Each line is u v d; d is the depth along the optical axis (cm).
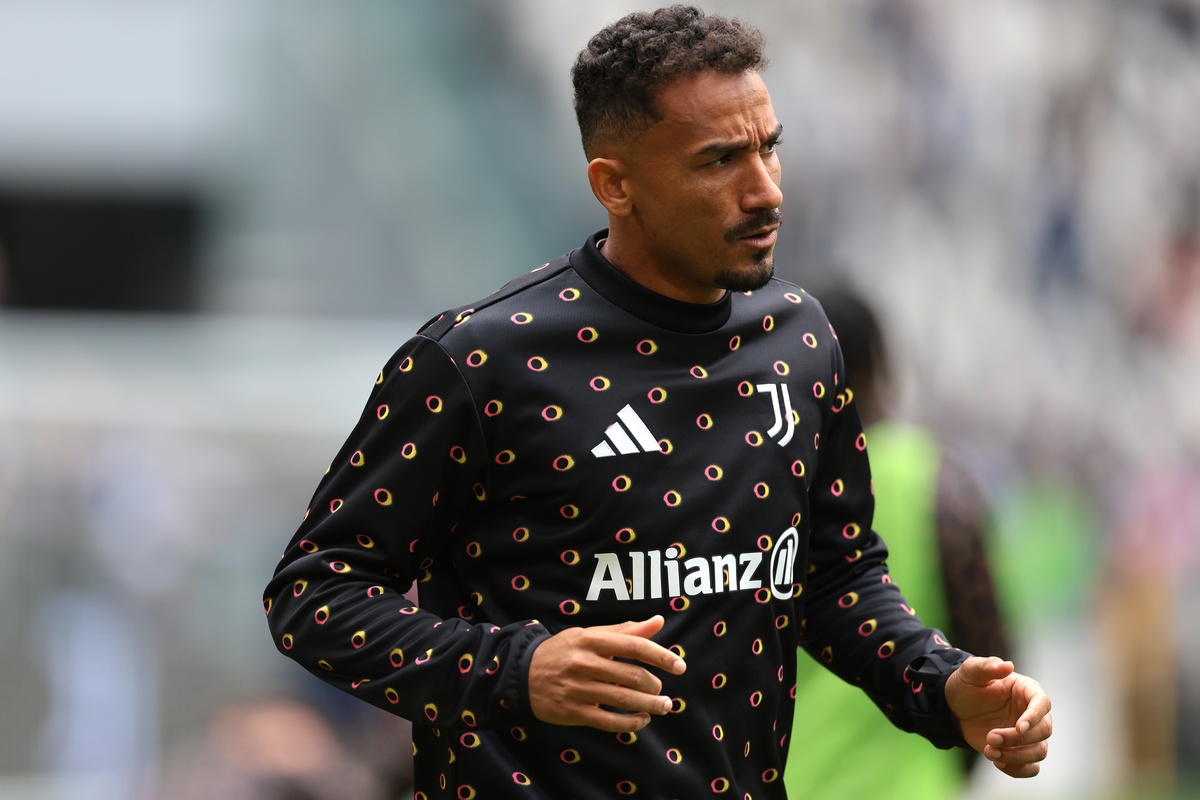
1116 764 2834
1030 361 3900
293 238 3881
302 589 589
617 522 581
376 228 3944
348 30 4044
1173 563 3100
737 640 595
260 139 3903
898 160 4150
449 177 4056
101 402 2572
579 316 596
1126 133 4175
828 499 670
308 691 1753
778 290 657
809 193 4116
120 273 3725
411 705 563
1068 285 4022
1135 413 3781
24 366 2959
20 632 2272
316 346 3562
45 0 3819
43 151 3744
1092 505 3284
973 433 3784
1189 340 3931
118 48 3834
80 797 2178
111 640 2312
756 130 573
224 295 3769
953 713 617
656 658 514
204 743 1808
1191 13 4322
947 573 880
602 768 583
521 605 591
